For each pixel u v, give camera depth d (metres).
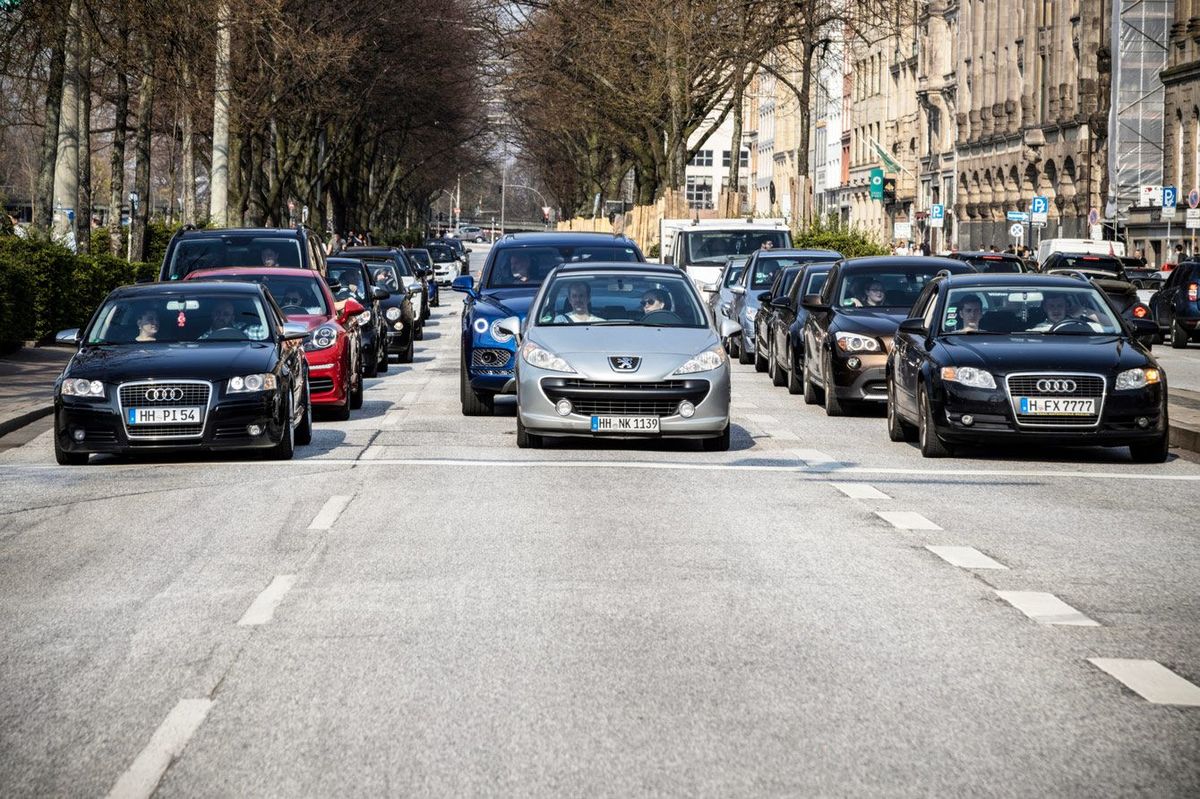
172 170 107.81
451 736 10.02
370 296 46.59
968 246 146.00
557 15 91.25
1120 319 26.84
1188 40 109.50
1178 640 12.74
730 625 13.23
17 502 20.69
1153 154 114.12
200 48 70.62
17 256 50.19
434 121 136.12
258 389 24.73
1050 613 13.73
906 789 8.99
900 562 16.19
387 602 14.15
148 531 18.17
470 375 32.72
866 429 30.89
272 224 102.75
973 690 11.15
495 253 35.84
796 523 18.75
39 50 51.53
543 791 8.95
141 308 26.92
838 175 184.88
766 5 84.38
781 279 45.78
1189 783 9.12
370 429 30.28
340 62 89.25
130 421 24.44
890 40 164.00
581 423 25.66
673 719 10.41
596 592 14.59
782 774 9.25
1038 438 24.77
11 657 12.27
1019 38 134.50
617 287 27.88
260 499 20.59
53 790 9.06
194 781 9.17
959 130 147.88
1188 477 23.64
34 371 42.03
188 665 11.91
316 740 9.95
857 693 11.07
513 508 19.80
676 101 86.62
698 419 25.73
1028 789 8.99
